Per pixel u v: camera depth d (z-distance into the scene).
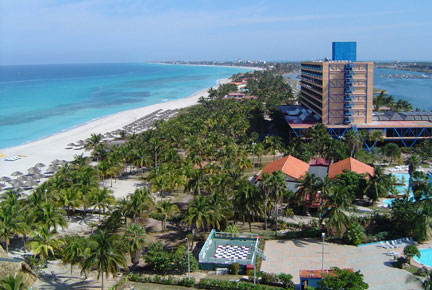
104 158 135.25
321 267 71.81
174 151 132.25
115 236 68.75
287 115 194.62
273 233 86.88
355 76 159.75
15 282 49.72
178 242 84.88
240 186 89.25
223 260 74.00
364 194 103.00
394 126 157.25
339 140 152.62
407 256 71.06
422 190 89.88
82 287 67.69
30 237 86.25
